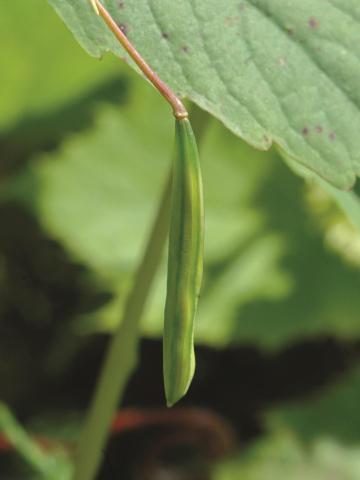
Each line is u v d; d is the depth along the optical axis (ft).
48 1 0.43
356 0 0.45
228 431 0.91
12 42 0.91
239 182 0.96
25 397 0.94
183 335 0.40
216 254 0.94
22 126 1.00
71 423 0.91
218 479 0.86
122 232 0.96
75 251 0.95
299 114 0.44
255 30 0.44
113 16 0.43
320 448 0.87
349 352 0.96
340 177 0.44
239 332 0.91
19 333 0.96
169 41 0.44
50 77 0.94
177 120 0.38
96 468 0.58
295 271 0.94
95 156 0.98
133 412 0.89
